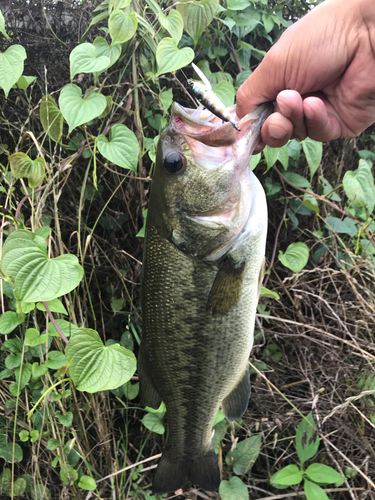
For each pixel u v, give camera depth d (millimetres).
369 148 752
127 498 534
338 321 587
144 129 592
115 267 589
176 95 616
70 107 424
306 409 583
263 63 381
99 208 606
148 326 403
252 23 594
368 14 359
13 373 505
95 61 435
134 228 612
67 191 588
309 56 371
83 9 578
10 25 588
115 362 372
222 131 341
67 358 367
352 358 609
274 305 648
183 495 549
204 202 365
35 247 378
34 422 514
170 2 536
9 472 523
